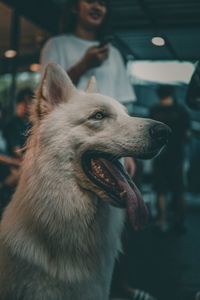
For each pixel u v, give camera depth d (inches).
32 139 40.8
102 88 54.2
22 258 38.6
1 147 89.4
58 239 38.9
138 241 101.1
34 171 39.6
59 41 54.7
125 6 124.6
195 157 189.5
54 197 39.1
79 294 39.2
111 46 56.4
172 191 119.0
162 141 39.2
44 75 41.6
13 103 124.7
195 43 152.7
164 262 80.9
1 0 106.7
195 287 65.8
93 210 39.8
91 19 55.2
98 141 40.1
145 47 158.9
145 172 151.3
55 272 38.6
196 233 115.5
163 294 62.6
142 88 170.1
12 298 39.4
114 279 58.6
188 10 126.8
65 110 41.0
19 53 128.0
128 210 38.4
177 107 124.3
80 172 39.8
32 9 114.6
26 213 39.2
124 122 40.2
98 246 40.1
